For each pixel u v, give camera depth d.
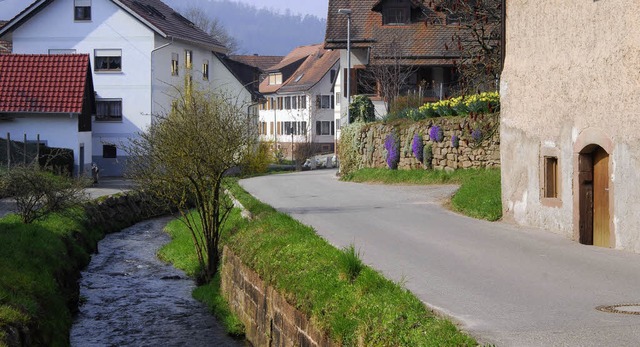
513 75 17.33
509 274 11.62
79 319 16.45
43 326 12.94
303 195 26.34
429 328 7.89
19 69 44.09
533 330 8.29
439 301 9.80
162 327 15.74
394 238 15.50
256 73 73.06
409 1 47.66
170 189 19.98
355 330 8.63
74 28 54.06
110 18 53.91
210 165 19.19
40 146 40.53
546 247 14.12
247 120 21.14
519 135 17.19
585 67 14.41
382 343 8.00
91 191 36.44
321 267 11.23
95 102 51.09
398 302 8.83
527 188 16.92
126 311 17.12
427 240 15.17
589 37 14.26
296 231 14.71
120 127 53.94
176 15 63.78
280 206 22.58
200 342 14.55
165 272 21.42
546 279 11.21
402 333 7.95
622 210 13.48
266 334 12.58
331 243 14.74
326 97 87.88
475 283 10.96
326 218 19.12
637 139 12.98
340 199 24.39
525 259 12.90
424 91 46.19
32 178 21.64
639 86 12.88
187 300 18.08
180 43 57.94
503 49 18.08
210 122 19.52
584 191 14.68
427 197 23.84
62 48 54.22
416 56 45.94
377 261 12.80
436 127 28.80
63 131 43.59
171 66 56.47
